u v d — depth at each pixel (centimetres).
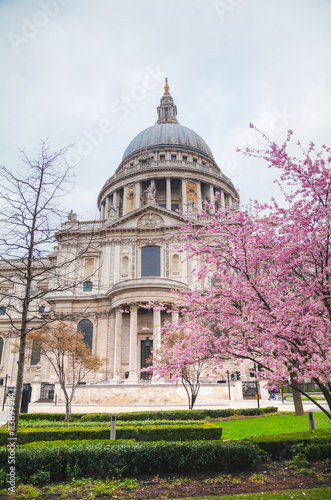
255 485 1293
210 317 1584
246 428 2406
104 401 4422
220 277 1623
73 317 2064
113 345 5809
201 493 1238
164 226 6438
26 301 1706
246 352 1527
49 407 4078
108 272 6397
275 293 1494
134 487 1296
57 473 1359
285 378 1402
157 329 5094
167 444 1450
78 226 6725
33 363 6838
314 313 1340
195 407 3775
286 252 1377
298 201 1462
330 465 1452
